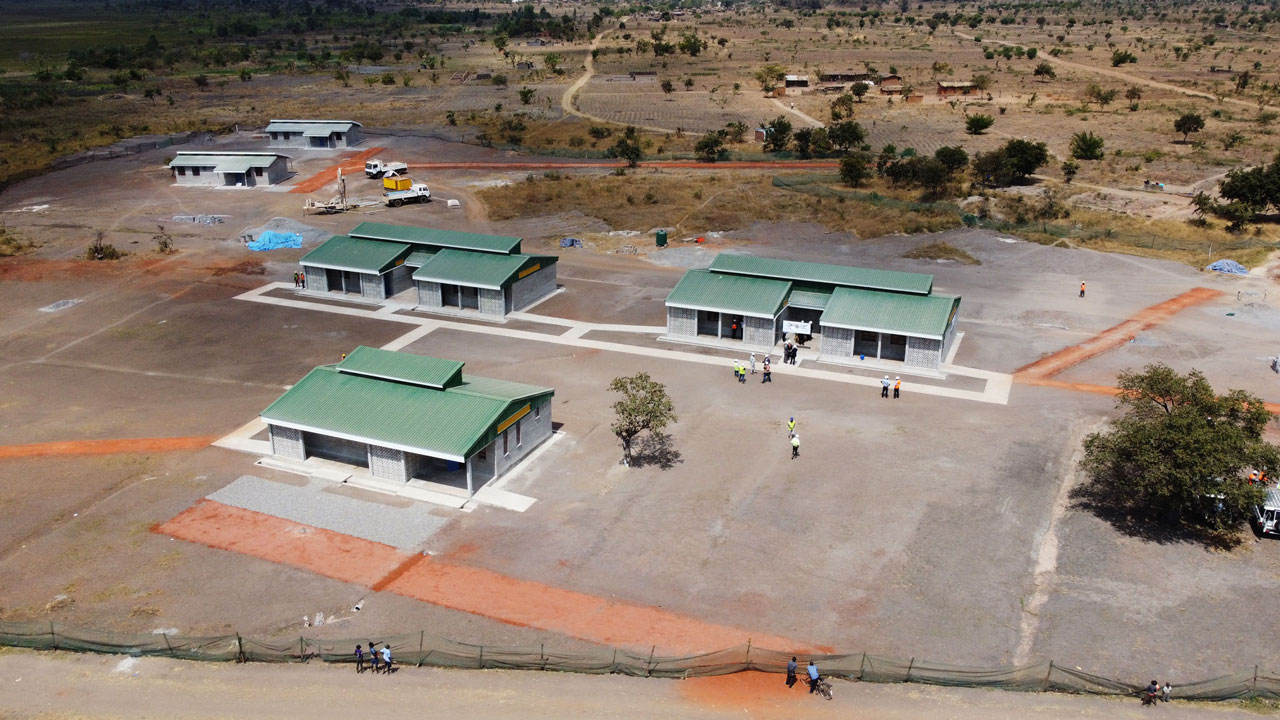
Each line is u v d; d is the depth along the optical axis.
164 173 131.00
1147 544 44.50
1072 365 66.62
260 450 54.91
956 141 148.00
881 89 197.62
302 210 111.31
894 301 68.94
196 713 34.38
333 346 71.88
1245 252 90.25
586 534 45.91
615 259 94.56
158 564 43.44
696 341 72.50
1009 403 60.59
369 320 77.75
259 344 72.19
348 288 84.56
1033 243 94.88
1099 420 57.62
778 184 120.00
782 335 73.38
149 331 74.75
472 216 109.94
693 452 54.44
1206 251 91.19
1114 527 45.97
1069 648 37.44
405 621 39.31
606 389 63.81
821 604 40.38
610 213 109.38
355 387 54.53
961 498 48.81
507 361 68.94
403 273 85.31
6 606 40.34
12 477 51.72
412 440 49.31
